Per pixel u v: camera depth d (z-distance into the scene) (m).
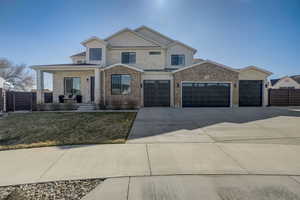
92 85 18.42
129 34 20.56
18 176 3.92
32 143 6.57
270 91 18.45
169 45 20.47
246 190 3.30
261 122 9.72
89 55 19.30
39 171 4.15
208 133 7.53
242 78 17.70
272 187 3.39
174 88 17.03
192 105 17.02
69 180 3.73
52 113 13.29
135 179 3.73
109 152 5.36
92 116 11.77
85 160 4.77
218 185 3.47
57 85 18.61
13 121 10.69
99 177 3.83
